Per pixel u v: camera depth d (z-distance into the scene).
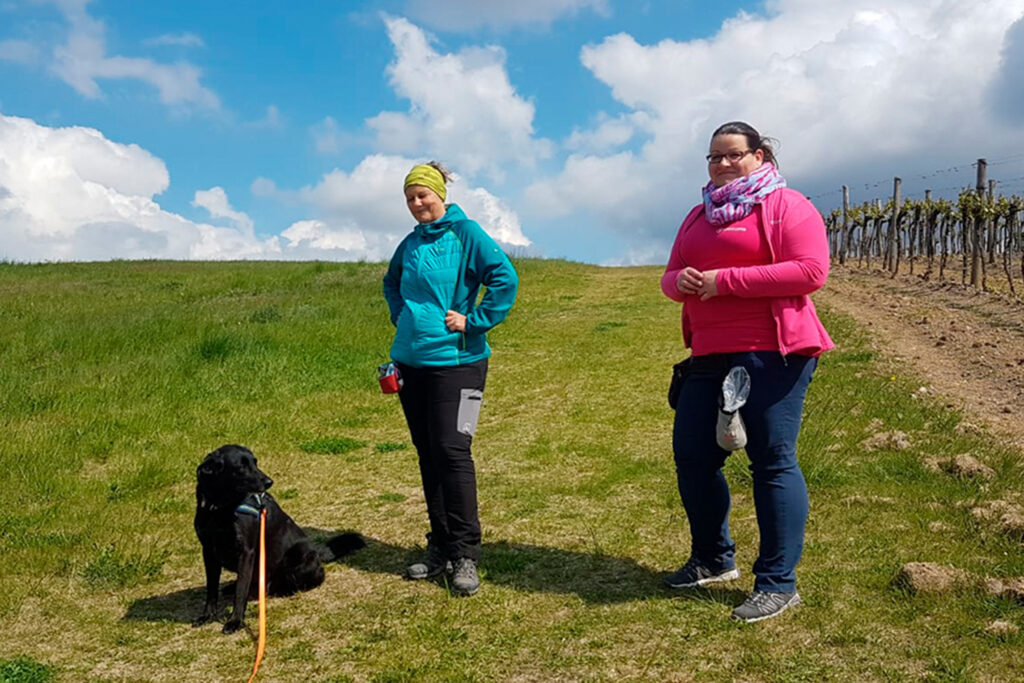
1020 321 13.85
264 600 3.85
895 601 3.77
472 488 4.31
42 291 20.55
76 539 5.29
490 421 8.61
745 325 3.68
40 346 11.53
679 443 3.93
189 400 9.36
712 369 3.81
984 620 3.53
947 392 8.66
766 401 3.64
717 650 3.44
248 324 14.12
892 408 7.62
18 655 3.74
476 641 3.68
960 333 12.80
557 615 3.90
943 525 4.75
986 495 5.26
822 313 15.70
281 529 4.26
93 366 10.55
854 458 6.20
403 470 7.08
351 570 4.70
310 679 3.43
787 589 3.74
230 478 3.87
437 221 4.45
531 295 20.34
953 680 3.06
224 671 3.54
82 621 4.11
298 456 7.62
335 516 5.84
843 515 5.04
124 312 16.39
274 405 9.41
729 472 5.98
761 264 3.67
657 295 19.73
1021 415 7.59
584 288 21.73
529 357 12.27
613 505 5.66
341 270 26.19
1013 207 19.33
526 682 3.29
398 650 3.64
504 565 4.57
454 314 4.25
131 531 5.48
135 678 3.49
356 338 13.09
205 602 4.34
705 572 4.11
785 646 3.43
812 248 3.57
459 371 4.30
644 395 9.45
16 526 5.53
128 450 7.56
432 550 4.61
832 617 3.64
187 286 22.22
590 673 3.33
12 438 7.39
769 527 3.72
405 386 4.48
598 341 13.34
